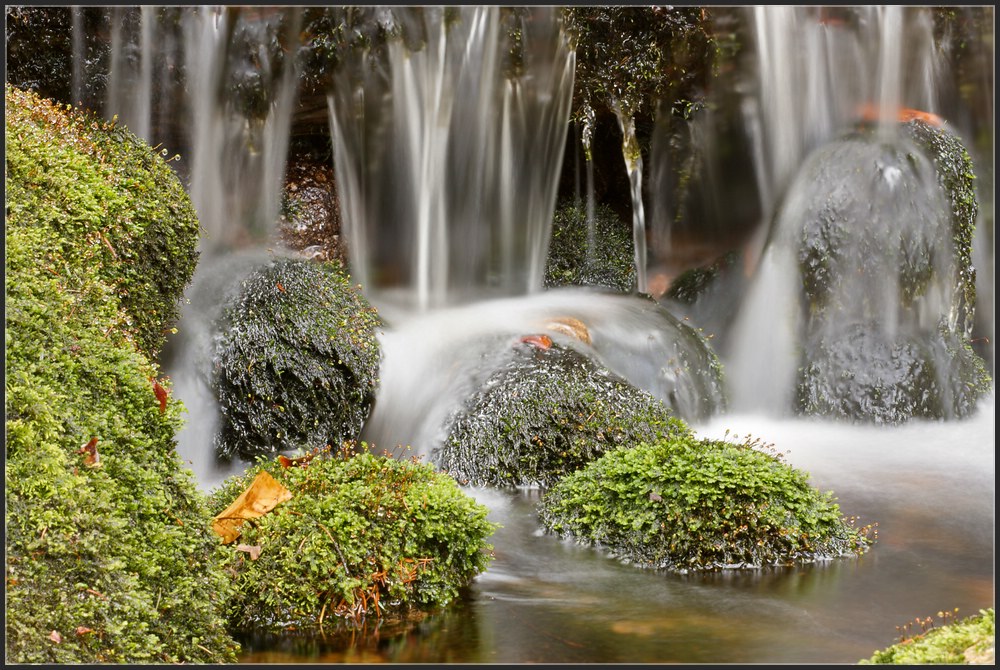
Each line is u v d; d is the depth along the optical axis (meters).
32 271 4.54
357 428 7.66
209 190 9.51
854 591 5.00
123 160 6.47
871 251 9.78
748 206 11.84
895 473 7.47
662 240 12.83
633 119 10.88
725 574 5.29
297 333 7.50
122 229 5.68
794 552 5.51
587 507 5.84
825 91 10.75
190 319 7.48
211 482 7.16
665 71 10.28
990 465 7.73
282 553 4.54
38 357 4.04
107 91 9.02
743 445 6.22
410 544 4.76
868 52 10.77
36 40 8.73
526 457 7.05
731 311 10.98
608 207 12.41
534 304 10.09
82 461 3.81
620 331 9.15
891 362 9.43
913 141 10.11
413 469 5.33
